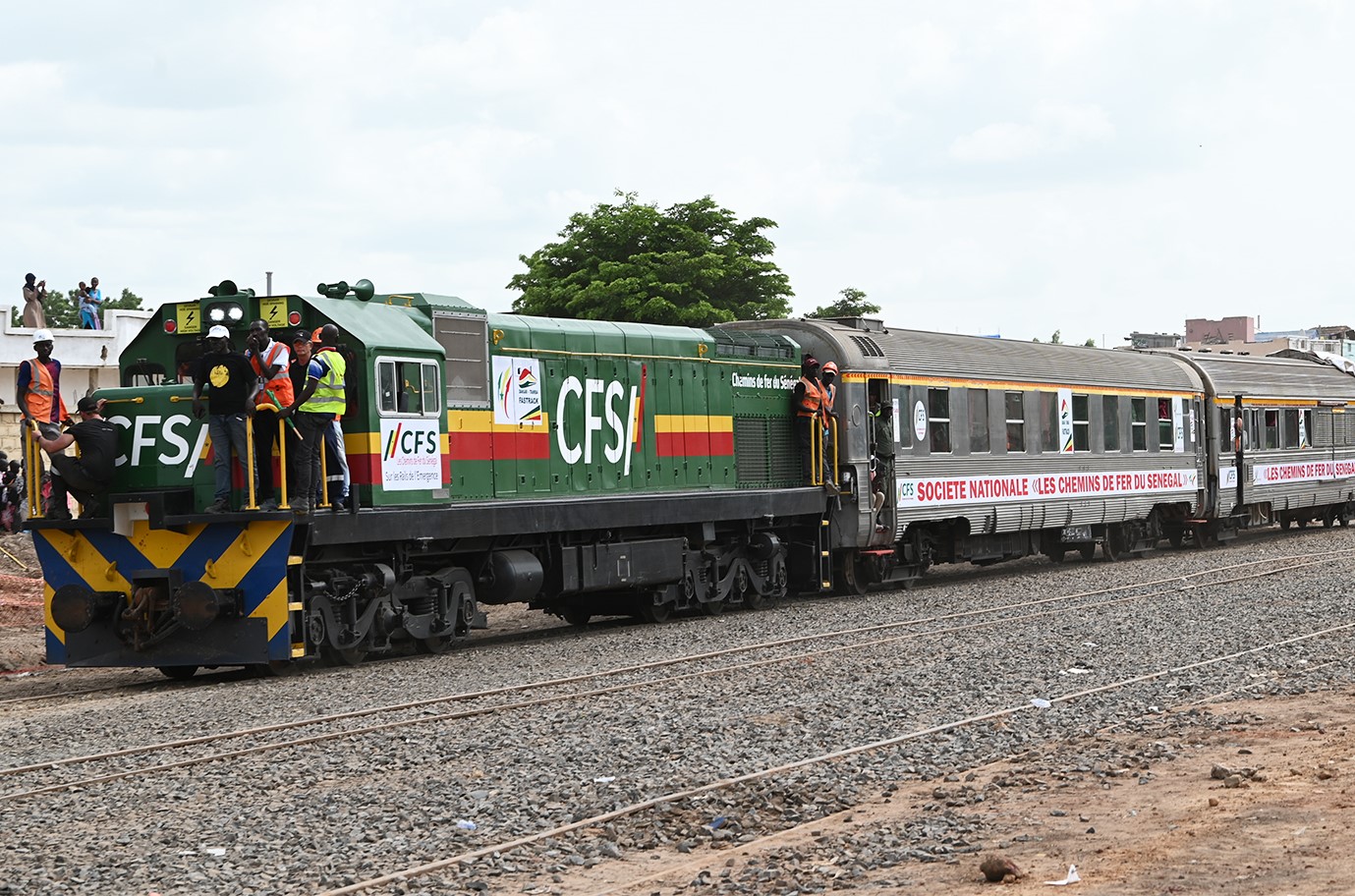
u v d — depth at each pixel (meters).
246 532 14.15
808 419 21.34
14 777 9.85
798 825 8.48
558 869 7.62
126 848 8.04
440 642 16.27
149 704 12.88
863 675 13.72
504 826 8.42
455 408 16.33
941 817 8.38
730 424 20.55
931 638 16.23
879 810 8.73
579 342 18.19
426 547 16.08
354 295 15.62
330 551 14.85
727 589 20.00
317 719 11.70
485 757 10.26
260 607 14.16
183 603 14.08
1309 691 12.32
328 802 8.98
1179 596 20.03
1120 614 18.02
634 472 18.88
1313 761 9.32
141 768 9.95
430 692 13.19
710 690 13.03
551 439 17.67
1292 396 33.84
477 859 7.74
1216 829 7.64
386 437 15.10
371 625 15.22
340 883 7.36
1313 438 34.81
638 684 13.34
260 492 14.65
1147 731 10.88
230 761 10.19
